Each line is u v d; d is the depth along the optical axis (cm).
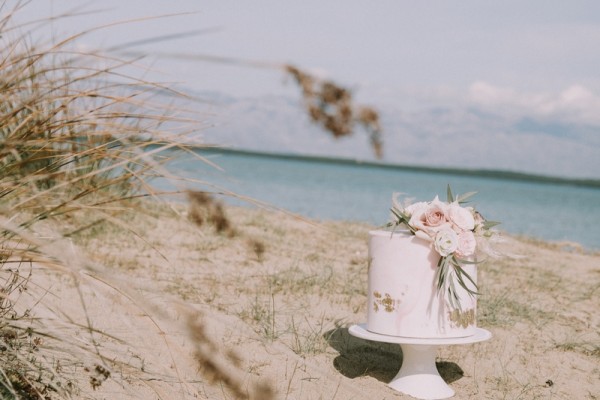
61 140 248
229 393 324
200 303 480
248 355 393
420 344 357
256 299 489
